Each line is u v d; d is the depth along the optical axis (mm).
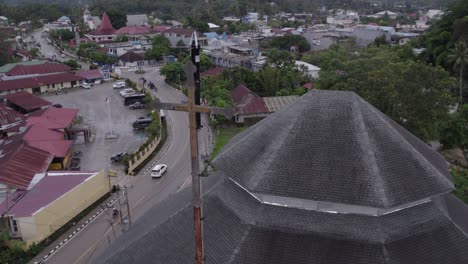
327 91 27500
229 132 74000
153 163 60062
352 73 61125
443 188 24031
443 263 22328
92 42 156750
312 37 154125
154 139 64812
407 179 23609
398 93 52156
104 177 49281
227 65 123438
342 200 22609
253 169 25062
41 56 146000
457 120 61844
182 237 25484
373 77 53406
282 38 147250
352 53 108438
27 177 47438
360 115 25750
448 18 105875
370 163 23516
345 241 22484
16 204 41156
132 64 132875
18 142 57750
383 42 136125
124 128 76438
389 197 22422
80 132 69625
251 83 94750
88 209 46031
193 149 16125
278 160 24641
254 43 146750
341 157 24062
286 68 100188
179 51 142000
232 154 27141
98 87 108188
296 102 28156
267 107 79375
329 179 23406
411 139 28766
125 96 93125
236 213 25266
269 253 22688
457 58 81688
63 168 57031
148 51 137500
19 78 103625
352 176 23266
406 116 52062
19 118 73688
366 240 22328
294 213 23828
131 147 66812
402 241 22516
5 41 134625
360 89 54500
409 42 124938
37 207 40281
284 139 25531
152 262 24703
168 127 76438
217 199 27125
